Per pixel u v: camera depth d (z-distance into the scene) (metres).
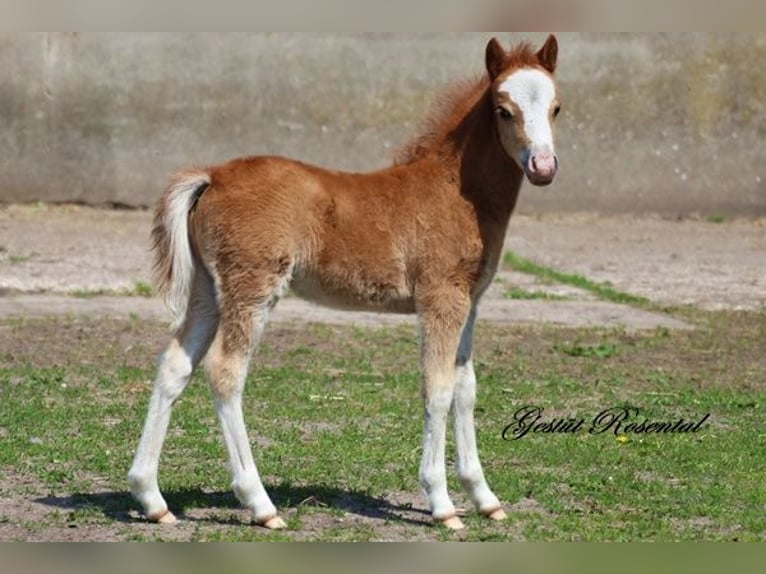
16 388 13.54
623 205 24.97
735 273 21.19
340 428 12.49
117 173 24.08
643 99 24.75
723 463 11.60
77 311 17.45
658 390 14.46
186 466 11.08
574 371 15.19
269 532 9.24
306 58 24.22
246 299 9.13
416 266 9.36
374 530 9.41
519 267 21.19
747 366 15.69
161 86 23.98
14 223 22.73
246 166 9.34
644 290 19.88
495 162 9.41
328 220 9.30
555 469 11.34
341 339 16.47
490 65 9.54
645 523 9.79
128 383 13.96
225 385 9.18
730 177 25.02
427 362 9.40
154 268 9.27
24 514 9.60
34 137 23.81
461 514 9.95
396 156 9.85
